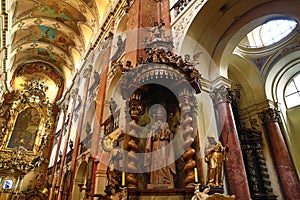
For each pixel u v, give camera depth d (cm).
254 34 1120
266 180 804
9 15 1261
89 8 1566
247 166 827
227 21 702
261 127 925
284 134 898
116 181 465
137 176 462
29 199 1697
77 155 1185
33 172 1938
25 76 2348
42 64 2362
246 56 1020
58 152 1692
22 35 1912
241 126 914
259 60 1013
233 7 676
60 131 1823
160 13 871
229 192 539
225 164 578
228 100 657
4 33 1352
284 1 605
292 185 762
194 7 695
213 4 654
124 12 1145
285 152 829
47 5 1662
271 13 640
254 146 869
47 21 1797
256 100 975
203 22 679
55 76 2455
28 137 2058
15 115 2080
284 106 984
